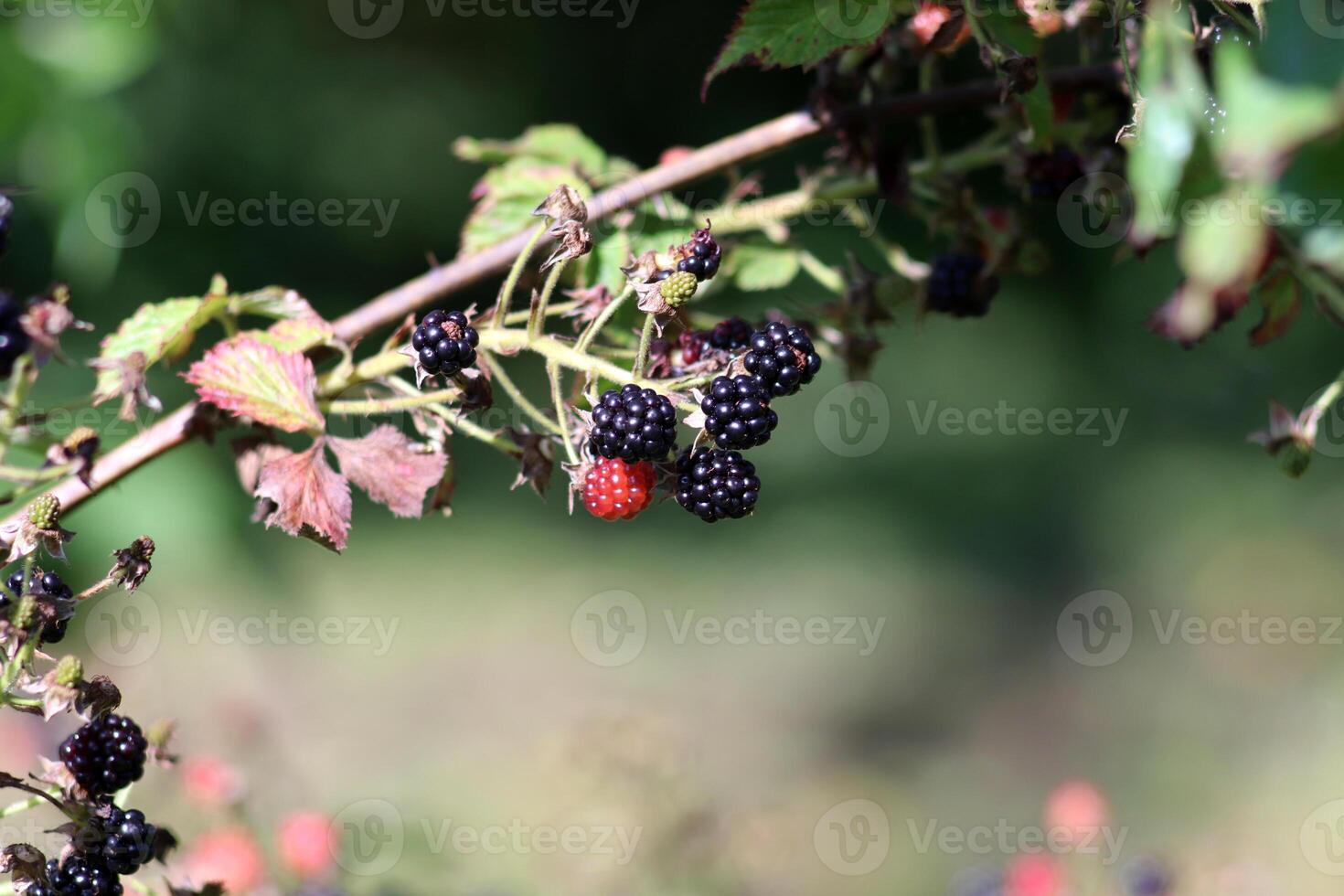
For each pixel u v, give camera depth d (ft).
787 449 44.45
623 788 13.76
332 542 6.77
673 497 6.47
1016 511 41.78
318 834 11.25
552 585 36.60
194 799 11.15
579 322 7.16
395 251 44.62
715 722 30.53
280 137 39.96
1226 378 44.24
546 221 6.60
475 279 8.06
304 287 41.34
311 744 24.23
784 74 47.16
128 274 34.37
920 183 9.04
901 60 8.54
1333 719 28.14
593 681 31.58
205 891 6.73
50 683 5.39
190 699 14.84
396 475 6.91
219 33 36.50
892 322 9.11
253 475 7.09
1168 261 45.91
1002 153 8.91
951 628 35.88
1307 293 8.02
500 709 29.19
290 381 6.88
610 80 47.65
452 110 45.85
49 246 20.26
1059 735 30.04
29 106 18.57
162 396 18.86
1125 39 7.30
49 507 5.55
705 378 6.41
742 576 38.73
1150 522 40.42
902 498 42.57
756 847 14.10
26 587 5.47
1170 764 27.32
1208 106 5.78
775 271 9.11
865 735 30.60
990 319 48.01
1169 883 12.61
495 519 39.68
